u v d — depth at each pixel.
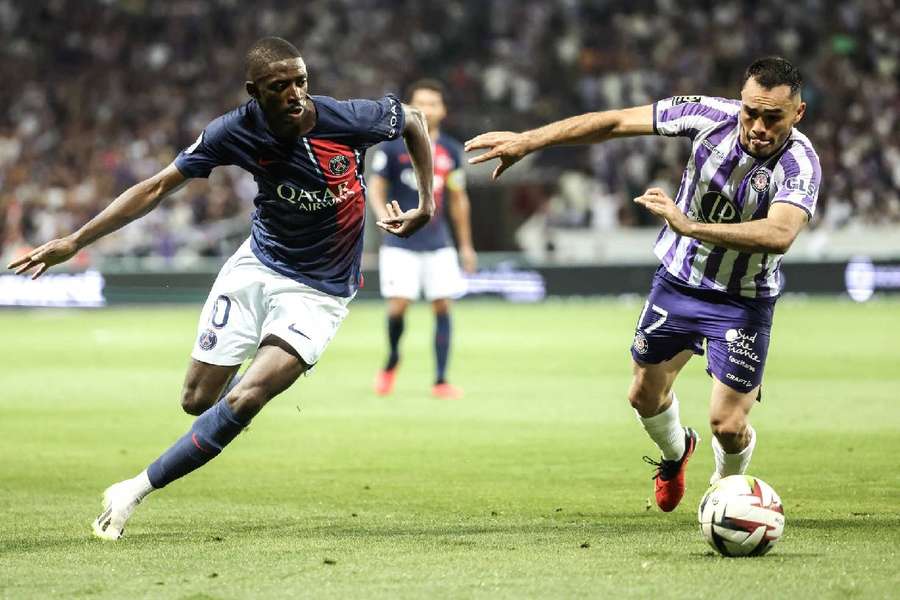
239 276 18.41
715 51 93.69
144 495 17.70
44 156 88.19
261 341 18.03
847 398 34.31
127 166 86.44
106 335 58.75
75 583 14.73
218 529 18.38
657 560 15.71
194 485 22.61
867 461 24.30
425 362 46.03
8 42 96.19
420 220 18.86
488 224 85.88
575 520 19.03
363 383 39.88
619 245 80.69
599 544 16.92
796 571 14.91
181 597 13.98
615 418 31.42
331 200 17.84
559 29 99.06
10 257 79.31
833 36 93.44
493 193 85.94
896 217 80.38
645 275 75.94
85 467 24.86
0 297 76.56
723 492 15.84
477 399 35.56
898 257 73.19
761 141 17.02
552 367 43.91
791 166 17.30
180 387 39.31
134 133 90.88
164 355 49.41
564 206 88.88
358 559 15.98
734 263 18.06
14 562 15.94
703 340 19.12
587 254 81.25
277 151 17.38
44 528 18.48
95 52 96.62
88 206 83.50
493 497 21.19
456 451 26.48
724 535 15.67
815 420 30.19
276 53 16.69
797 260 74.69
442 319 36.28
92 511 20.05
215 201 84.25
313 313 18.11
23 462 25.48
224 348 18.42
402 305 36.25
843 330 55.91
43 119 91.00
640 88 92.94
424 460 25.34
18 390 38.59
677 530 18.06
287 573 15.16
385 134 17.92
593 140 18.56
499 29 100.31
